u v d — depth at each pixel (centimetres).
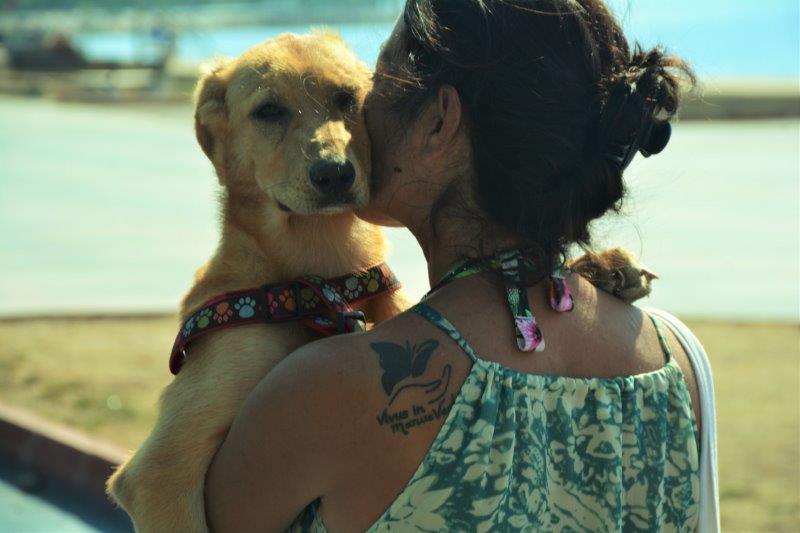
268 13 10425
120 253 1337
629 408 203
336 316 256
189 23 8800
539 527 194
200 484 247
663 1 8612
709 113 2903
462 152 211
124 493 258
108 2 13412
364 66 337
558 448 197
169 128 3012
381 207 238
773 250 1294
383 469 190
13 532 563
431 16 212
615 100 207
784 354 848
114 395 737
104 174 2109
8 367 810
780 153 2150
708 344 886
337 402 190
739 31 6109
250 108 321
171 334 928
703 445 220
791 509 539
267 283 294
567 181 204
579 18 205
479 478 188
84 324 965
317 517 199
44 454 640
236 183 321
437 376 191
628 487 203
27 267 1250
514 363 196
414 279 1045
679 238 1374
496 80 202
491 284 204
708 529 220
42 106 3650
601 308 214
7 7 13462
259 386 200
